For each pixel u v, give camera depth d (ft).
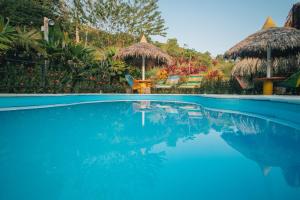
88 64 32.22
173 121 14.29
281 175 5.46
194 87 37.14
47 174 5.28
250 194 4.43
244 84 31.04
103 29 90.48
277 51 28.25
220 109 22.16
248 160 6.59
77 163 6.08
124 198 4.19
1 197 4.15
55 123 12.44
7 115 15.12
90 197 4.20
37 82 25.16
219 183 4.93
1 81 22.09
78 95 26.12
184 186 4.77
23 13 57.06
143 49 36.11
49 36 30.48
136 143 8.52
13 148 7.30
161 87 39.04
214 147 8.09
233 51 27.81
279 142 8.97
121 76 38.06
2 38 21.54
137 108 21.48
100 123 12.87
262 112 18.39
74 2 82.07
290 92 26.45
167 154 7.16
